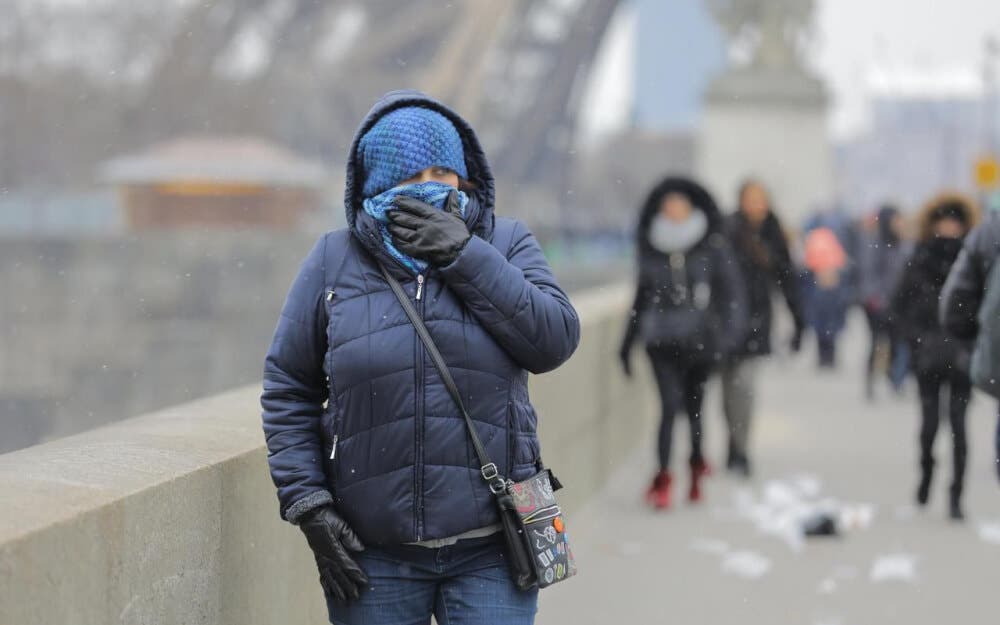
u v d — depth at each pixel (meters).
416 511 8.05
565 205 174.50
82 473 8.61
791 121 81.06
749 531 20.53
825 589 17.06
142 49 179.25
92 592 7.74
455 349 8.11
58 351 143.12
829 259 44.78
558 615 15.87
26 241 144.50
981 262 17.17
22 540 7.07
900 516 21.64
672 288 21.95
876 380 42.88
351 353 8.09
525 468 8.35
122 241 143.75
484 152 8.54
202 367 140.38
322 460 8.43
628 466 26.66
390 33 185.25
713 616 15.84
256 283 141.12
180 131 175.88
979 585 17.27
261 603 10.29
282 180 150.12
